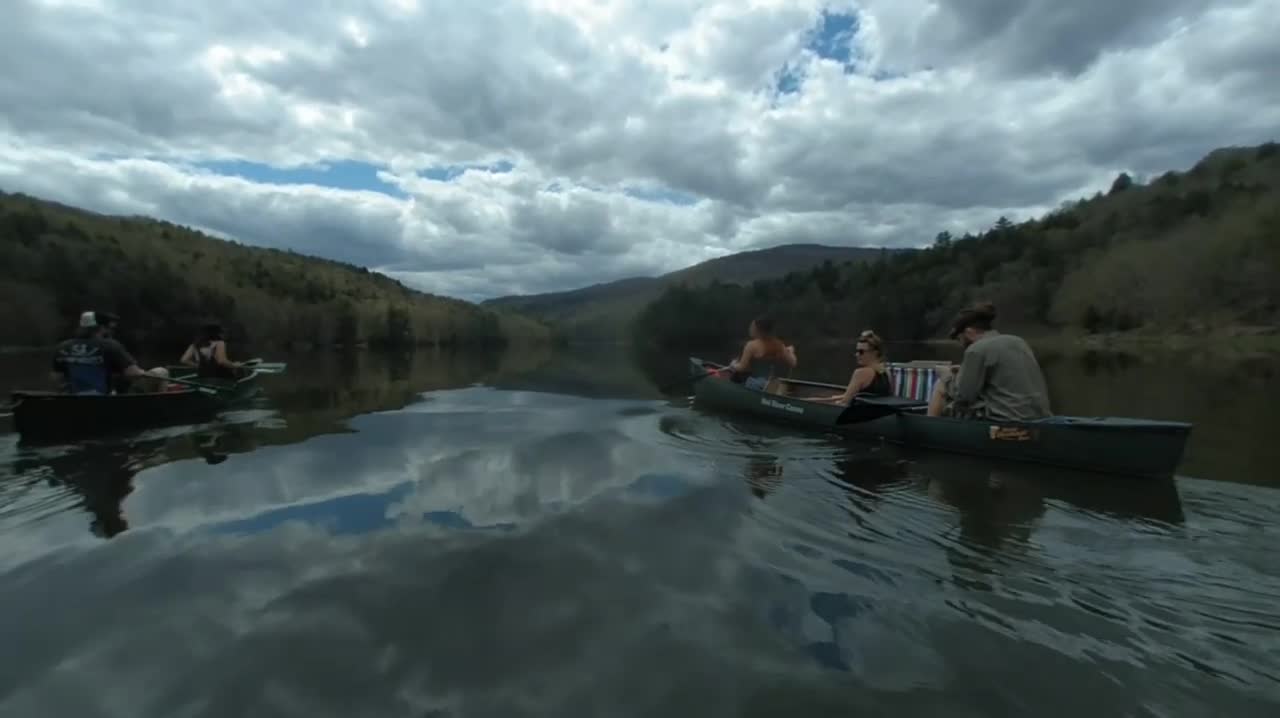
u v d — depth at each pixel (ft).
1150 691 6.32
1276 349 89.76
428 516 11.41
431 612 7.69
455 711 5.87
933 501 12.59
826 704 6.04
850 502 12.47
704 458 16.44
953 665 6.72
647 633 7.23
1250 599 8.32
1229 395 31.01
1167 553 9.87
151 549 9.81
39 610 7.82
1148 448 14.32
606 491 13.10
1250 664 6.82
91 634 7.23
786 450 17.58
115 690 6.20
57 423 19.33
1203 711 6.03
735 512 11.69
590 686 6.26
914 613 7.82
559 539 10.14
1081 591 8.51
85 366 21.31
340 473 14.74
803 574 8.93
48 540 10.27
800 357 85.87
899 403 19.36
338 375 48.24
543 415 24.58
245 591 8.29
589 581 8.58
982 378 17.06
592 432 20.38
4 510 11.92
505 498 12.59
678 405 27.86
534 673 6.46
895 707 6.02
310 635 7.16
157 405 21.85
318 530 10.66
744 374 27.09
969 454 16.87
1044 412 16.56
